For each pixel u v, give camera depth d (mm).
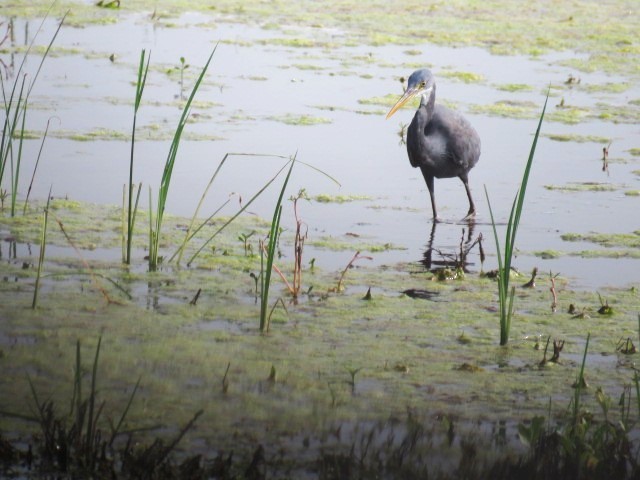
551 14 30031
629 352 9469
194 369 8594
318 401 8070
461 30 27562
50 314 9773
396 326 10000
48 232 12414
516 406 8141
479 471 6824
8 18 26203
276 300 10594
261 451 6914
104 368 8492
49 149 15883
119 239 12336
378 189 15352
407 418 7824
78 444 6902
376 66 23219
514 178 16062
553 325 10211
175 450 7113
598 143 17969
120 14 27891
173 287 10820
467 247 12977
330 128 18219
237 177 15328
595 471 6730
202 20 27734
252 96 20156
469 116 19344
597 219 14203
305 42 25406
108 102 18875
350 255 12398
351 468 6809
